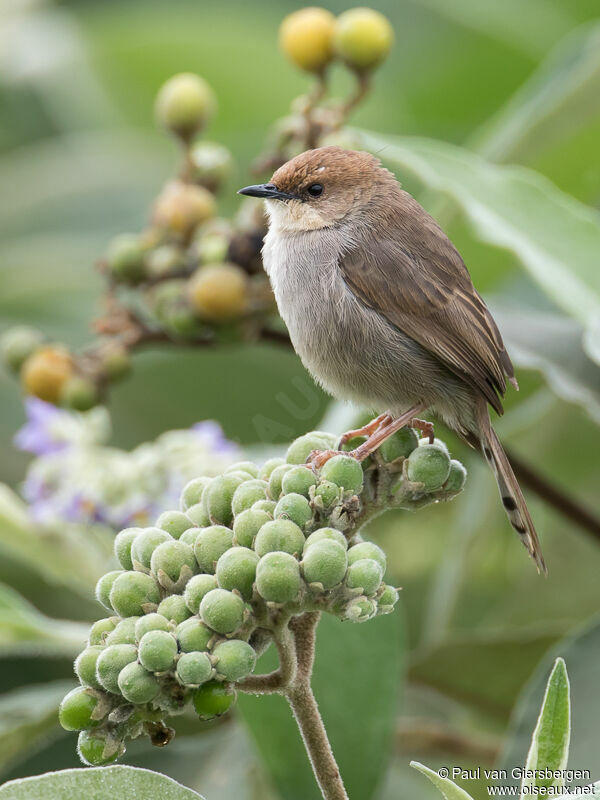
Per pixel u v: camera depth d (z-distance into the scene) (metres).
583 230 9.27
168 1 15.34
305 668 5.90
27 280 13.80
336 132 10.05
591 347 8.06
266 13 15.07
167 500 9.35
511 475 8.07
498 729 9.87
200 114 10.28
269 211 9.77
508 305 12.27
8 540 9.70
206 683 5.36
